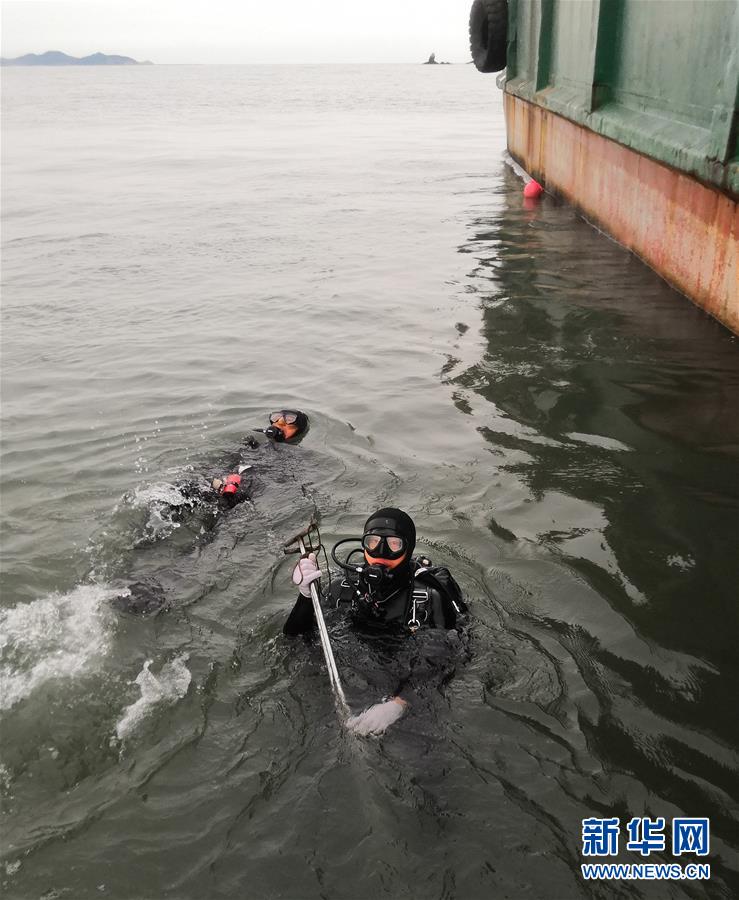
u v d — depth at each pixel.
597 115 10.17
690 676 3.35
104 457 5.72
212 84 120.50
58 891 2.53
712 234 7.86
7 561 4.40
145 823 2.75
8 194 18.36
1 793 2.88
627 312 8.45
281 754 3.00
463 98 62.62
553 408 6.19
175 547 4.53
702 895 2.42
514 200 16.05
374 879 2.51
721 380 6.56
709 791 2.79
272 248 12.52
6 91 98.50
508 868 2.53
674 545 4.30
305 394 6.77
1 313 9.44
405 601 3.62
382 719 3.10
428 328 8.38
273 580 4.19
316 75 174.12
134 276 11.04
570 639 3.61
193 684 3.39
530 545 4.37
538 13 14.26
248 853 2.62
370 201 16.53
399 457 5.52
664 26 8.03
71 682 3.41
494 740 3.03
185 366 7.55
